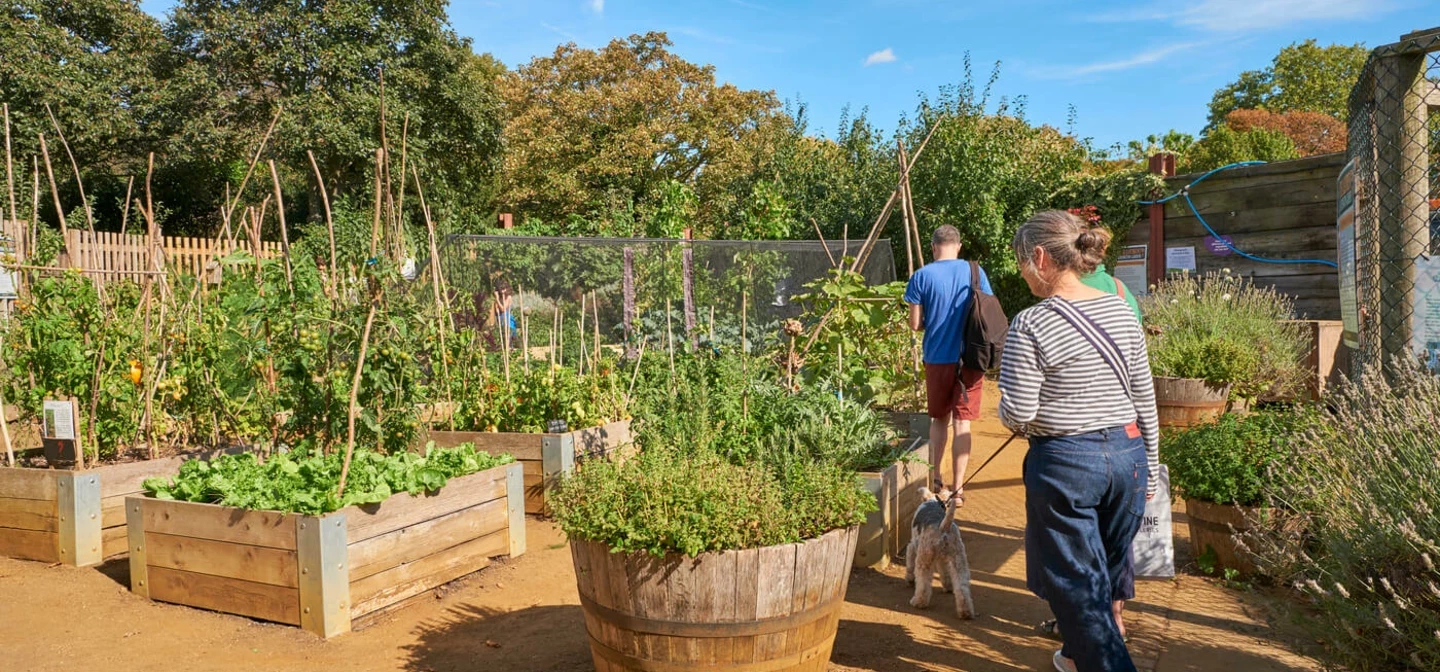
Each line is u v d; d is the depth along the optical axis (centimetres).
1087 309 295
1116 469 288
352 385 490
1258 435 471
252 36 2623
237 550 433
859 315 693
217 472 479
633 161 3409
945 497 504
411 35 2852
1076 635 290
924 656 379
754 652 320
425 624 429
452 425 661
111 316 601
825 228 1475
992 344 495
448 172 3041
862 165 1512
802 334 698
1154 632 389
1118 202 1208
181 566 450
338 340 519
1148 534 465
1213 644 374
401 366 530
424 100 2908
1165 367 792
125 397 574
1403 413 361
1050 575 295
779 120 1823
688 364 690
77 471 516
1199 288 1039
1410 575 303
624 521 320
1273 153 2808
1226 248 1103
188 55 2692
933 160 1341
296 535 416
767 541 319
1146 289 1203
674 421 565
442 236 1059
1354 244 458
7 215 1140
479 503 506
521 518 536
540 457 616
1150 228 1193
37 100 2312
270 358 552
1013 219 1360
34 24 2411
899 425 690
